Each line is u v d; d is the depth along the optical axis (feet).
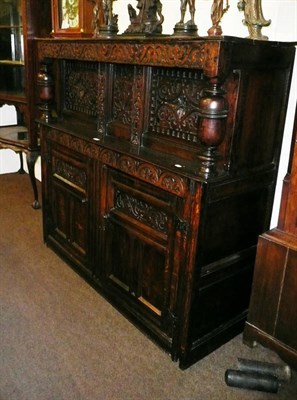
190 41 4.44
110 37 6.01
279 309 5.43
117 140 6.36
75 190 7.33
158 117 5.61
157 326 6.02
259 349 6.11
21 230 9.71
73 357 5.81
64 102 7.86
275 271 5.35
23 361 5.68
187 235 5.09
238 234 5.63
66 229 8.05
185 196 4.98
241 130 4.99
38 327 6.40
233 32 6.27
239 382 5.33
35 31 9.67
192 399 5.18
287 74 5.31
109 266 6.86
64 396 5.14
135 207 5.98
